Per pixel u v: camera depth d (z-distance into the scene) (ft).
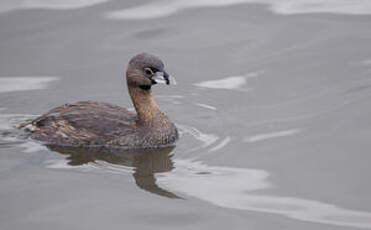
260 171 43.42
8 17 68.54
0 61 60.95
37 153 47.19
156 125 48.44
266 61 59.72
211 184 42.01
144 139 48.16
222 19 67.46
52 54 62.08
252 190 41.19
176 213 38.91
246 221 37.86
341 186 41.16
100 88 56.95
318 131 48.14
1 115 52.70
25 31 65.92
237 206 39.47
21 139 49.32
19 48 63.16
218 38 64.08
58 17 68.54
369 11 67.46
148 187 41.96
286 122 49.78
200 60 60.49
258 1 71.20
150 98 48.98
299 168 43.52
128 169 44.60
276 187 41.39
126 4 71.15
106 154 47.19
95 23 67.26
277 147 46.34
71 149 48.06
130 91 49.24
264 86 55.77
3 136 49.65
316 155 45.01
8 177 43.50
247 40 63.46
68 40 64.28
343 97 52.75
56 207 39.81
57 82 57.93
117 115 49.55
